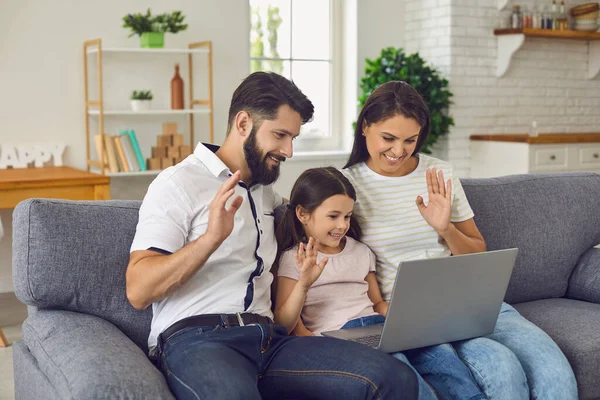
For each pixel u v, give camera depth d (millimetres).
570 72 6148
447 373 1928
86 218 2021
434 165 2404
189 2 4875
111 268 2004
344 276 2154
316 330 2092
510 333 2139
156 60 4793
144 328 2021
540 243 2699
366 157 2365
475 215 2607
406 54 5852
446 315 1949
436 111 5379
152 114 4824
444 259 1869
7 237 4512
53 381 1670
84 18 4570
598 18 6113
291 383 1773
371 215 2281
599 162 5613
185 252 1721
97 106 4629
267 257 2008
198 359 1657
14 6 4398
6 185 3715
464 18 5535
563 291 2770
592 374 2213
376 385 1683
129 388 1561
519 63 5859
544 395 2004
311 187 2092
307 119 1974
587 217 2807
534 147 5297
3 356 3434
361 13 5621
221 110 5055
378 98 2236
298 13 5570
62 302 1967
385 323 1848
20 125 4473
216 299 1864
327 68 5727
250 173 2008
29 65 4461
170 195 1842
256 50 5438
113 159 4352
